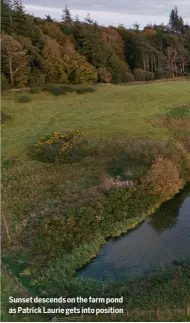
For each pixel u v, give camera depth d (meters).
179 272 21.81
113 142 42.53
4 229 27.06
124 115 52.47
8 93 59.88
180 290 19.69
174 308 18.03
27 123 49.91
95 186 32.88
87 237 26.34
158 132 46.41
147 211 30.92
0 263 22.58
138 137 44.25
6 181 34.69
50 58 68.81
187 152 41.66
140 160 36.09
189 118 51.19
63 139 41.75
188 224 29.31
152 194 32.53
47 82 69.00
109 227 27.94
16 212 29.72
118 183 32.12
